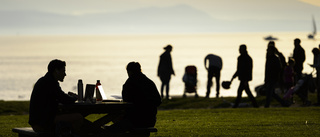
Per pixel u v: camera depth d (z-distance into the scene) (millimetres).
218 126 22094
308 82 34125
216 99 37312
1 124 25219
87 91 16016
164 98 39281
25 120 27281
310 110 28688
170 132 20328
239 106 34125
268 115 26609
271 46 31281
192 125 22656
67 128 14578
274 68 31250
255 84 82250
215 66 39281
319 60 33344
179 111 29656
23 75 128500
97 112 15867
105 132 15891
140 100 15867
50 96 14727
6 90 85125
